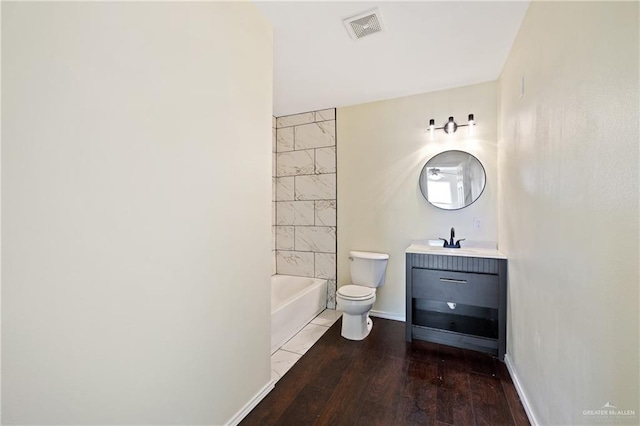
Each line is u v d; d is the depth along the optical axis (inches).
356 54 81.4
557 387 45.8
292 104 120.0
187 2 45.4
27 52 27.7
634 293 28.4
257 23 62.4
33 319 28.8
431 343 91.8
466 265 86.5
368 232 118.5
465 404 63.1
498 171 96.7
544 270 51.6
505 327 81.7
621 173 30.2
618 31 30.6
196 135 47.3
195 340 47.9
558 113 45.8
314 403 63.8
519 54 68.9
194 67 46.7
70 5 31.0
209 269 50.5
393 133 113.9
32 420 29.0
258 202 63.6
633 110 28.3
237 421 57.2
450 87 104.0
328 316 117.0
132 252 37.8
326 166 125.4
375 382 71.4
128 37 36.8
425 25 68.3
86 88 32.4
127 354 37.4
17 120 27.2
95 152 33.4
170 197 43.0
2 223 26.6
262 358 65.6
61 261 30.6
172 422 43.9
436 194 106.9
